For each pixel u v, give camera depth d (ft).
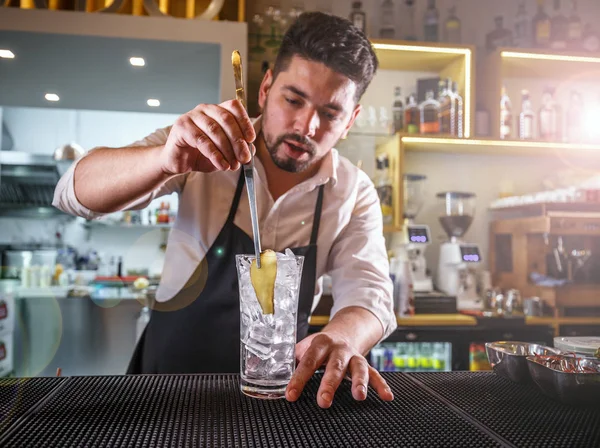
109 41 7.50
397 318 8.82
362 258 4.91
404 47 9.49
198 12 8.34
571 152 10.46
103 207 3.93
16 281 11.48
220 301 4.75
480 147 10.12
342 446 1.96
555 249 9.78
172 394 2.58
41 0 7.66
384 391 2.58
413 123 9.82
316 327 8.52
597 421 2.30
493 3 11.10
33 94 9.50
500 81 9.85
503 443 2.02
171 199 14.96
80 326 10.64
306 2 10.48
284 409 2.39
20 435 2.01
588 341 3.14
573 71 10.68
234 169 3.03
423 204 10.59
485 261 10.89
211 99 9.71
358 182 5.34
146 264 15.02
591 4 11.41
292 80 4.42
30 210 14.51
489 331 8.77
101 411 2.31
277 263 2.50
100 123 15.35
